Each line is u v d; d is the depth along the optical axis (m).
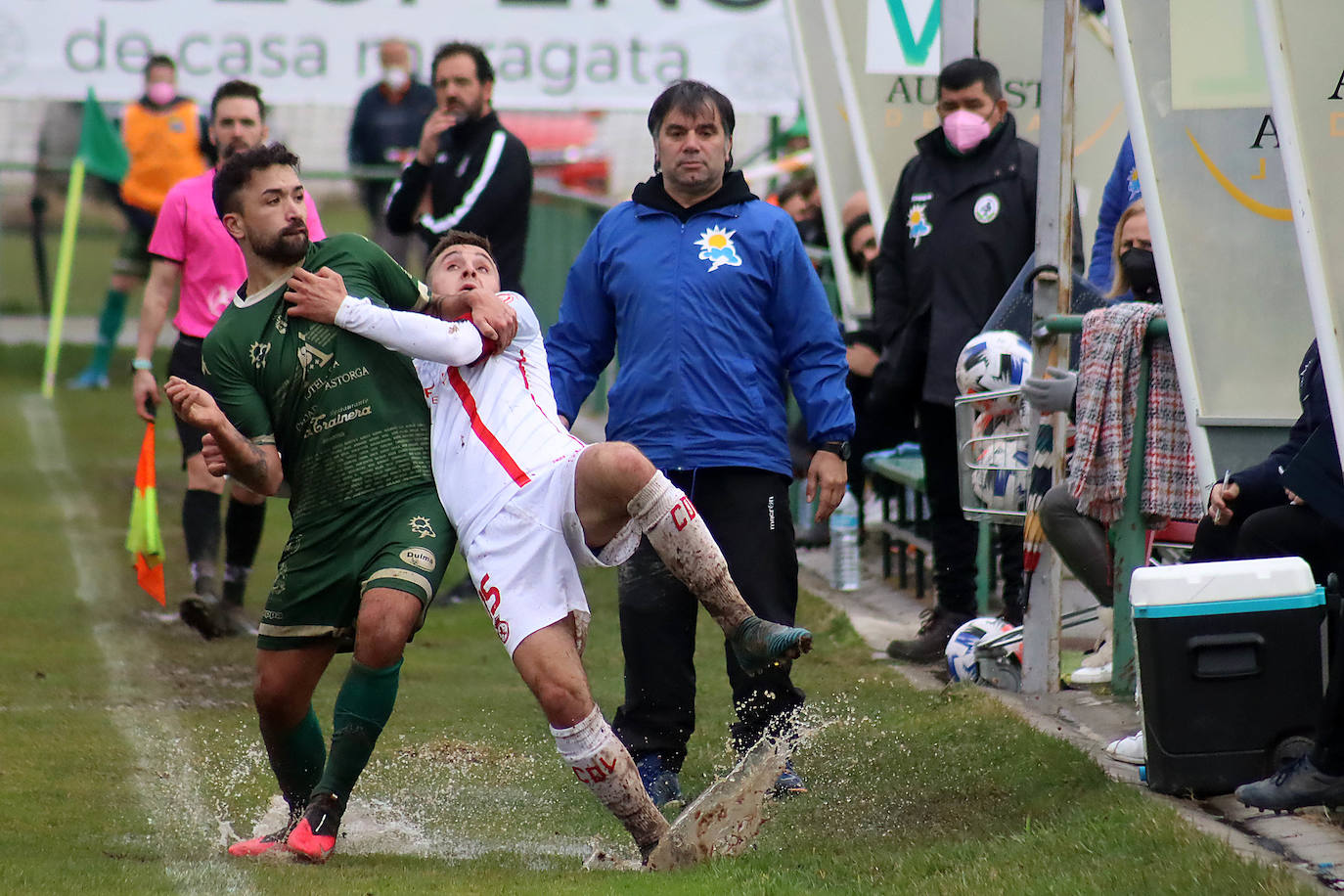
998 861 15.60
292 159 16.97
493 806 19.30
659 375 19.44
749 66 56.59
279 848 16.28
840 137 35.88
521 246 30.45
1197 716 16.94
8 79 56.34
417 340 16.28
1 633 28.48
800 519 37.72
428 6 56.69
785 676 19.88
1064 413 22.45
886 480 33.50
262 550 37.16
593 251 20.22
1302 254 17.16
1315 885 13.98
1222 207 20.44
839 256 35.53
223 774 20.27
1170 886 14.05
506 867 16.19
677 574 15.99
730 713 23.59
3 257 97.06
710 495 19.45
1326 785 15.88
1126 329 21.44
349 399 16.58
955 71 26.20
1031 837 16.20
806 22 35.75
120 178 60.53
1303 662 16.89
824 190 35.53
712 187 19.75
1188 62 20.45
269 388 16.66
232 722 23.03
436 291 17.72
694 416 19.36
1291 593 16.92
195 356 27.89
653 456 19.47
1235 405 20.50
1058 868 15.12
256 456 16.42
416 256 54.22
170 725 22.80
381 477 16.48
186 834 17.52
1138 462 21.64
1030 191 26.17
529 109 57.00
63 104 61.28
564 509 16.06
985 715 21.50
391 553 16.23
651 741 19.56
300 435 16.67
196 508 28.81
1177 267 20.50
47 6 56.22
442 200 30.20
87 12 56.34
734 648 16.14
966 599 26.52
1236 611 16.86
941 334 26.02
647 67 56.81
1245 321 20.47
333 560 16.58
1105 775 18.00
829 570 34.59
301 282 16.59
